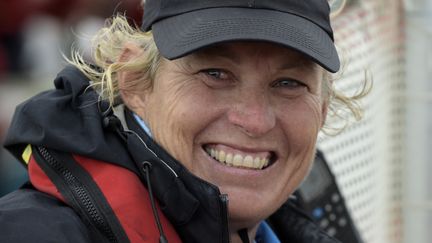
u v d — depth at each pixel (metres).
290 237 3.49
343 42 4.49
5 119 6.98
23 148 2.83
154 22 2.69
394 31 5.06
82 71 2.91
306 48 2.57
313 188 3.87
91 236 2.55
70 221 2.50
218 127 2.72
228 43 2.60
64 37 7.65
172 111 2.71
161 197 2.66
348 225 3.99
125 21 3.05
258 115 2.67
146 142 2.74
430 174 5.23
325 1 2.75
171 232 2.67
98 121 2.71
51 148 2.66
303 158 2.89
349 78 4.43
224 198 2.60
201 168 2.77
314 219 3.68
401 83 5.18
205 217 2.65
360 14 4.73
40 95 2.81
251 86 2.67
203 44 2.52
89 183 2.61
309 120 2.81
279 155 2.82
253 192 2.80
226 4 2.61
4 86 7.38
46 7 7.68
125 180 2.64
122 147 2.72
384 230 5.16
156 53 2.76
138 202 2.62
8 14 7.50
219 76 2.68
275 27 2.57
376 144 4.93
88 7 7.79
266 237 3.34
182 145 2.73
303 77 2.74
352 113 3.57
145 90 2.85
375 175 4.94
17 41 7.60
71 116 2.72
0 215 2.44
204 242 2.67
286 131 2.78
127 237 2.56
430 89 5.14
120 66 2.80
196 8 2.62
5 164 6.23
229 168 2.77
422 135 5.20
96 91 2.87
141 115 2.86
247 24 2.55
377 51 4.83
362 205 4.84
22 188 2.77
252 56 2.63
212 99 2.69
